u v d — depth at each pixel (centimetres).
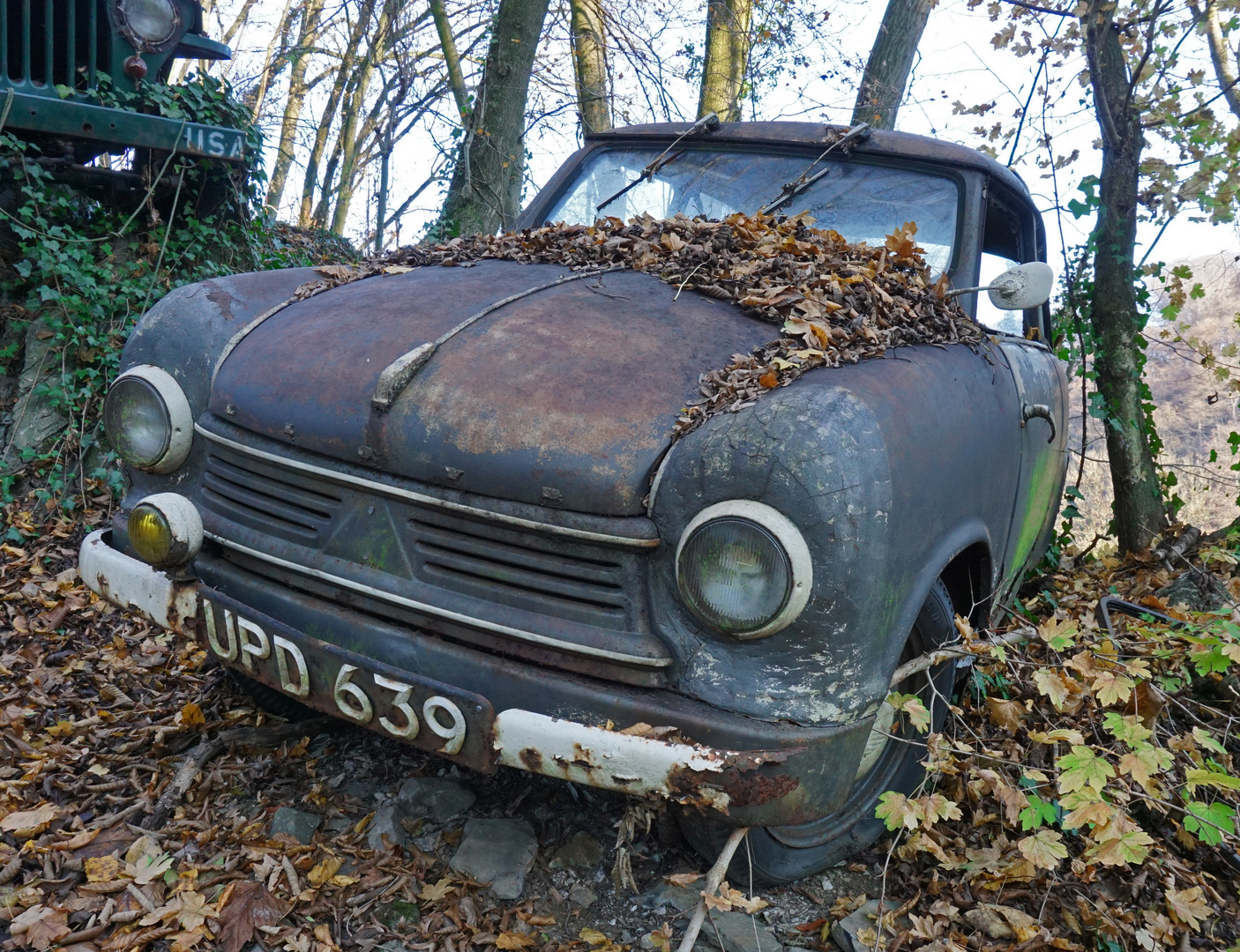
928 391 209
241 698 285
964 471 220
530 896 212
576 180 354
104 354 452
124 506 237
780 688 169
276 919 198
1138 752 206
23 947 188
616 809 242
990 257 320
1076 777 201
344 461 200
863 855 234
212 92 517
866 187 313
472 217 834
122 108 454
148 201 478
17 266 446
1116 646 261
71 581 361
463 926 201
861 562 168
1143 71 489
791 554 162
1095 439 487
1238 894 237
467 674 184
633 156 352
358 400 200
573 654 179
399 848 222
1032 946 202
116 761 254
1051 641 226
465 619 184
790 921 212
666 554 176
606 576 178
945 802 204
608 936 202
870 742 224
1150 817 255
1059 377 353
